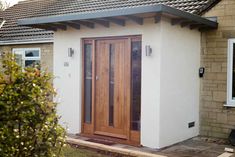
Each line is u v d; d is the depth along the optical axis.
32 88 4.16
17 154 4.12
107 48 9.06
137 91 8.52
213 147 8.29
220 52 9.27
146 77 8.22
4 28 15.91
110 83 9.01
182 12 7.67
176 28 8.52
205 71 9.55
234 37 9.03
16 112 4.01
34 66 4.54
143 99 8.27
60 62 10.06
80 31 9.52
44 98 4.30
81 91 9.60
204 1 9.99
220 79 9.28
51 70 12.73
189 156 7.41
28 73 4.23
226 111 9.19
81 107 9.60
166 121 8.25
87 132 9.49
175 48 8.50
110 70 9.01
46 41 12.62
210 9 9.41
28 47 13.62
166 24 8.11
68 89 9.87
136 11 7.34
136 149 8.00
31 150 4.16
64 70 9.97
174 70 8.50
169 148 8.16
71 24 9.27
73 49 9.71
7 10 19.39
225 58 9.20
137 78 8.52
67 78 9.89
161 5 6.99
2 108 4.00
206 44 9.52
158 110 8.00
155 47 8.04
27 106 4.06
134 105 8.59
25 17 16.77
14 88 4.07
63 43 9.98
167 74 8.24
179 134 8.77
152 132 8.10
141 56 8.34
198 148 8.17
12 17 17.56
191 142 8.84
